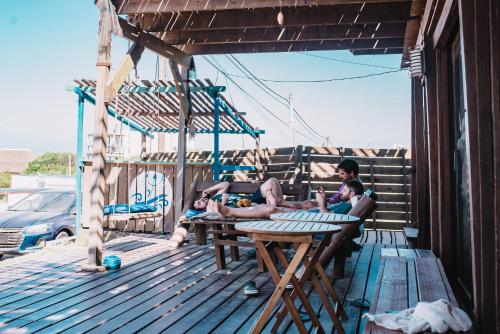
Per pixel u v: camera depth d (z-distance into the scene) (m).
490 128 2.52
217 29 6.88
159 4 5.80
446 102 4.80
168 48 7.23
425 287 2.86
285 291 2.71
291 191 7.77
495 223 2.38
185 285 4.44
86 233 7.77
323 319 3.31
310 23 6.21
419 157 6.46
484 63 2.54
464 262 3.98
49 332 3.08
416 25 6.18
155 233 9.05
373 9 6.03
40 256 6.23
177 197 8.06
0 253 7.52
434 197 4.98
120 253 6.38
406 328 2.09
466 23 2.67
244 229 2.80
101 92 5.31
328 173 10.03
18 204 9.03
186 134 8.19
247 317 3.40
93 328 3.17
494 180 2.46
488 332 2.49
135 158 14.93
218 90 8.55
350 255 5.82
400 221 9.88
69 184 28.78
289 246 6.45
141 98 9.02
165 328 3.17
